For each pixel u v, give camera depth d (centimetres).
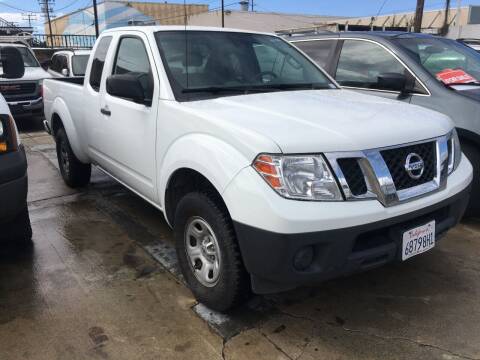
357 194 250
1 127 321
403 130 274
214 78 353
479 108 399
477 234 418
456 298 318
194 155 282
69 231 433
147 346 270
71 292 326
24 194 333
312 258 248
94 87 450
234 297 279
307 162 243
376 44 489
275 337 278
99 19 4844
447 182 296
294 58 421
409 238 268
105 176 619
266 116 280
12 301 316
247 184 246
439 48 495
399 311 303
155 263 369
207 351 265
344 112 296
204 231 295
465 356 260
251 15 4138
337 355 262
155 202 360
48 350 267
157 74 340
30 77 986
